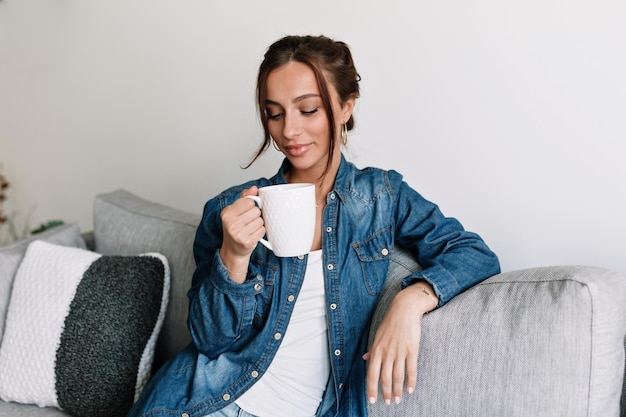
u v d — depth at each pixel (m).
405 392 1.04
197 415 1.16
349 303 1.17
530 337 0.93
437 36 1.47
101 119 2.42
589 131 1.30
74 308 1.44
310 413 1.17
